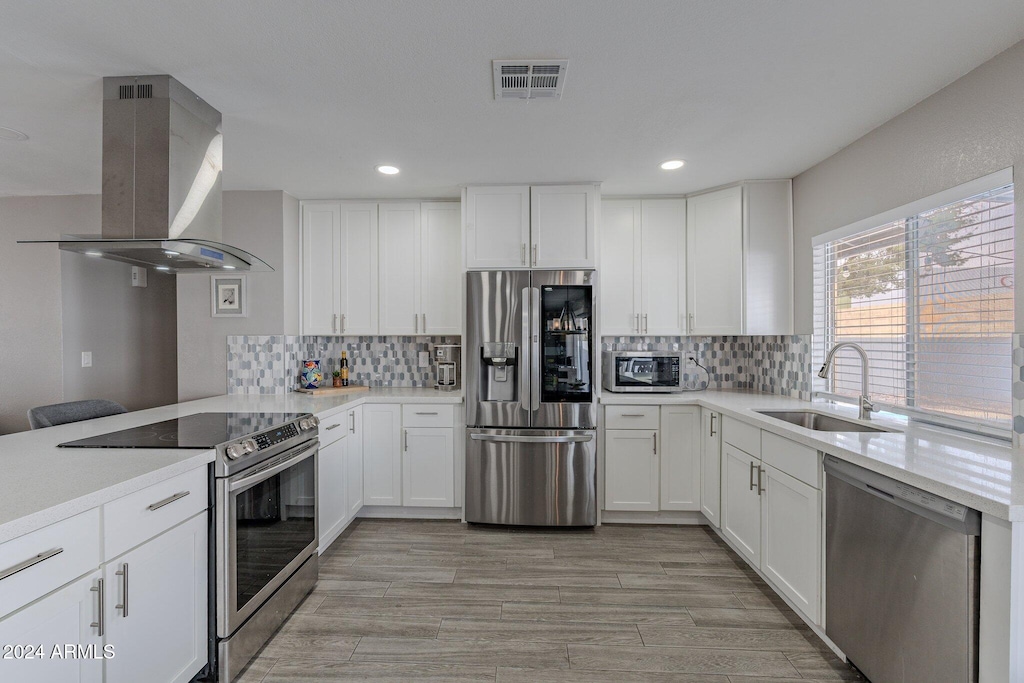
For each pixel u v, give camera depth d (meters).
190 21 1.57
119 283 3.86
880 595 1.65
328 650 2.02
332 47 1.73
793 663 1.93
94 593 1.31
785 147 2.70
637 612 2.30
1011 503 1.21
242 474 1.91
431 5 1.51
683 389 3.87
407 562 2.82
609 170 3.07
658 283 3.61
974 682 1.32
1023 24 1.61
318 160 2.85
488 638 2.10
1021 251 1.71
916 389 2.32
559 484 3.27
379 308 3.67
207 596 1.79
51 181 3.08
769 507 2.41
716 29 1.64
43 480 1.40
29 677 1.14
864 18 1.58
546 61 1.83
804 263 3.14
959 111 1.96
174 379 4.24
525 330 3.29
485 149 2.71
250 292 3.44
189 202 2.00
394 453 3.44
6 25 1.57
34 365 3.41
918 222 2.25
